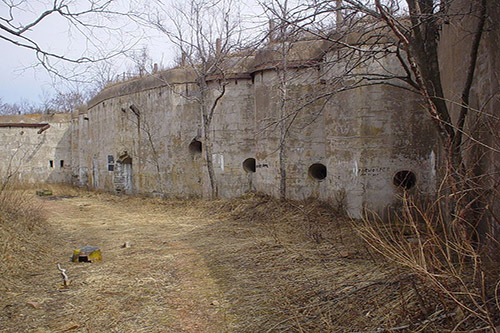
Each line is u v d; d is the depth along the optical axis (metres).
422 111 9.88
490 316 3.21
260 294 5.50
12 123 29.75
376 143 10.22
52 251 8.59
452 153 5.16
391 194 10.06
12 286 6.02
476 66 5.78
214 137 15.75
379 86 10.18
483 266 3.79
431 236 3.90
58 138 31.14
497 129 4.51
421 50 5.78
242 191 15.30
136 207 16.89
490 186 4.77
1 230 8.06
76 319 4.93
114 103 21.62
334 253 7.09
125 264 7.50
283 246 7.99
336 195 10.96
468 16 6.07
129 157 21.14
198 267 7.15
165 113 17.88
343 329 4.01
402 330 3.64
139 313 5.11
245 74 15.20
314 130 12.56
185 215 13.91
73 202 20.11
